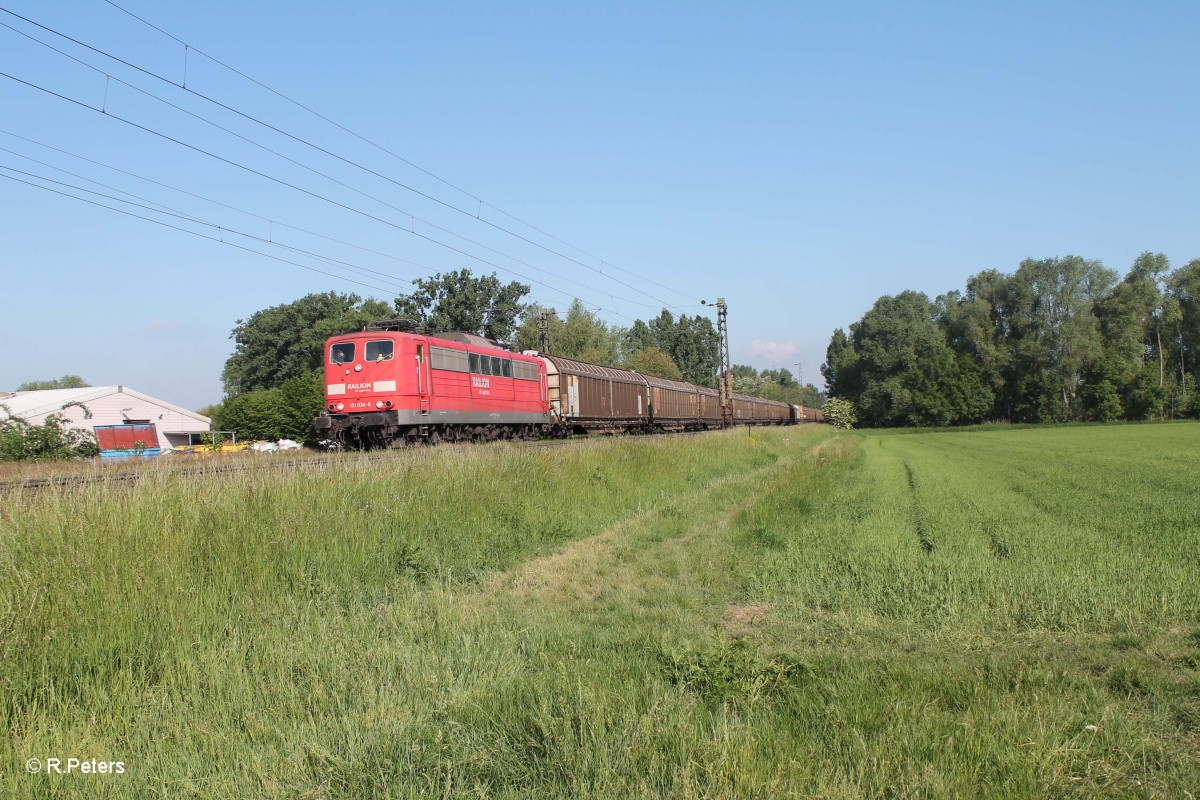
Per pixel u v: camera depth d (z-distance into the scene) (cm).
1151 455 3412
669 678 600
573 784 430
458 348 2630
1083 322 9088
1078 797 406
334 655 622
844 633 745
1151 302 9256
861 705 522
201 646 623
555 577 1012
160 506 812
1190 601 774
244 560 806
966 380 9725
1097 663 625
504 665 629
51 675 545
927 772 421
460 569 1032
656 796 413
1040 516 1457
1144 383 9025
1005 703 521
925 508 1627
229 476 991
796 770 433
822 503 1734
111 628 605
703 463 2559
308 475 1081
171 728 506
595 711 509
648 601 898
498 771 456
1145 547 1070
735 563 1080
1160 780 424
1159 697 538
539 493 1455
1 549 645
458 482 1286
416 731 497
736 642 638
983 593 834
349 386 2339
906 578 916
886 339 10431
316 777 455
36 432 2338
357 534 980
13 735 480
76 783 437
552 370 3509
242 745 486
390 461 1273
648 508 1667
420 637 705
